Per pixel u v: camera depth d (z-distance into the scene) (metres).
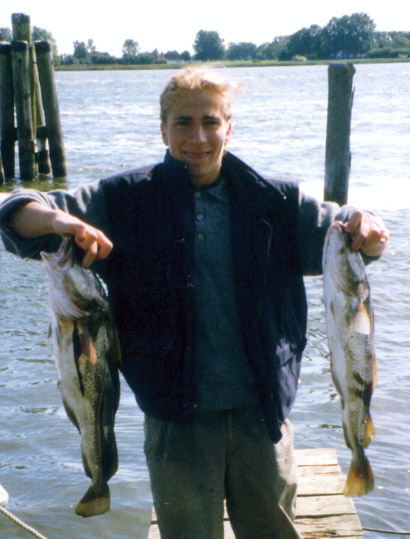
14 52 18.53
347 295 2.89
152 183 3.04
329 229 2.93
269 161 21.91
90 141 29.22
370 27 149.38
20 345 8.65
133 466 6.07
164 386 3.00
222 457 3.12
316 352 8.34
